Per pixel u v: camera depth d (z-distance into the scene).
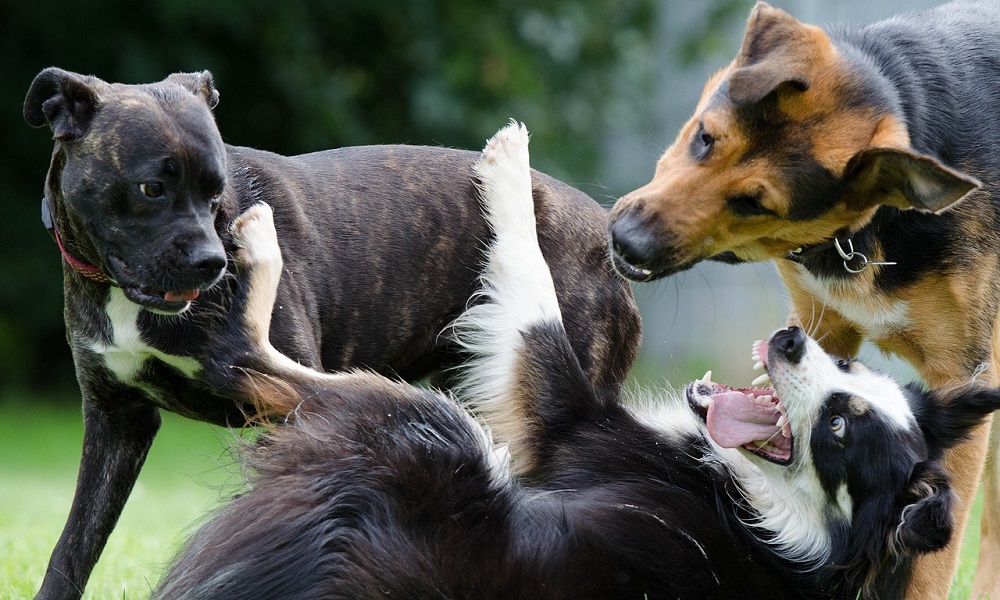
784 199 6.43
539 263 7.54
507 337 7.43
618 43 25.08
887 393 6.67
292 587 5.81
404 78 23.86
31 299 21.77
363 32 23.52
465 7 23.28
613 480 7.06
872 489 6.46
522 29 23.80
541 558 6.03
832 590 6.55
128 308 6.32
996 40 7.63
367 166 7.32
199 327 6.41
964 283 7.16
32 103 6.08
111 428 6.76
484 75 22.88
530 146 23.19
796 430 6.62
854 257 7.15
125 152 5.92
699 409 7.17
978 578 8.09
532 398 7.40
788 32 6.48
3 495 13.55
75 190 6.01
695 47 24.25
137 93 6.12
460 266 7.49
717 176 6.51
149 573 8.16
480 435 6.80
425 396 6.84
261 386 6.50
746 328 21.08
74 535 6.65
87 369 6.55
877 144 6.32
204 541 6.19
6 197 21.36
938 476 6.34
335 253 6.98
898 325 7.39
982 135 7.24
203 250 5.93
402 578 5.69
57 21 20.45
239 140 22.89
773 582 6.55
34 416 21.91
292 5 21.67
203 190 6.09
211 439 19.16
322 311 6.95
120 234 5.98
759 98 6.03
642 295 21.92
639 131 25.31
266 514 6.13
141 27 20.97
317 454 6.39
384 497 6.16
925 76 7.20
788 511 6.71
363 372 6.96
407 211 7.28
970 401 6.83
